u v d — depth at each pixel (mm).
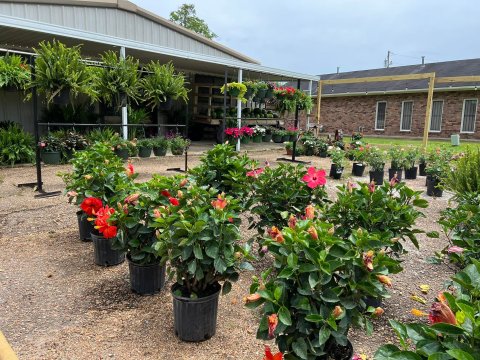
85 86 5355
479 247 2307
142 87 6613
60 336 2039
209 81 12312
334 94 20000
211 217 1957
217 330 2162
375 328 2205
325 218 2438
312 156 10258
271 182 2914
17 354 1872
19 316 2223
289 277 1435
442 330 995
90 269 2895
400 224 2416
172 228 2012
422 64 20703
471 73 17203
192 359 1889
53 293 2510
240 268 1997
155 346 1991
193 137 12516
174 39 12258
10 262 2959
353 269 1542
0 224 3799
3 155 6703
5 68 6242
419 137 17609
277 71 11352
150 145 8078
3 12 8555
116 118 9289
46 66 4859
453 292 2213
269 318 1303
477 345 967
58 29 6980
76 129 8461
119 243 2453
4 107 8344
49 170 6496
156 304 2424
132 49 8258
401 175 7500
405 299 2557
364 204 2455
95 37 7480
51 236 3539
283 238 1502
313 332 1472
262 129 11078
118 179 2904
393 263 1578
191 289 2078
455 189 3822
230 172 2934
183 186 2488
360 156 7531
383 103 18734
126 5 10781
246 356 1924
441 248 3551
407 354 1000
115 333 2096
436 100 16984
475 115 15969
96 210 2680
